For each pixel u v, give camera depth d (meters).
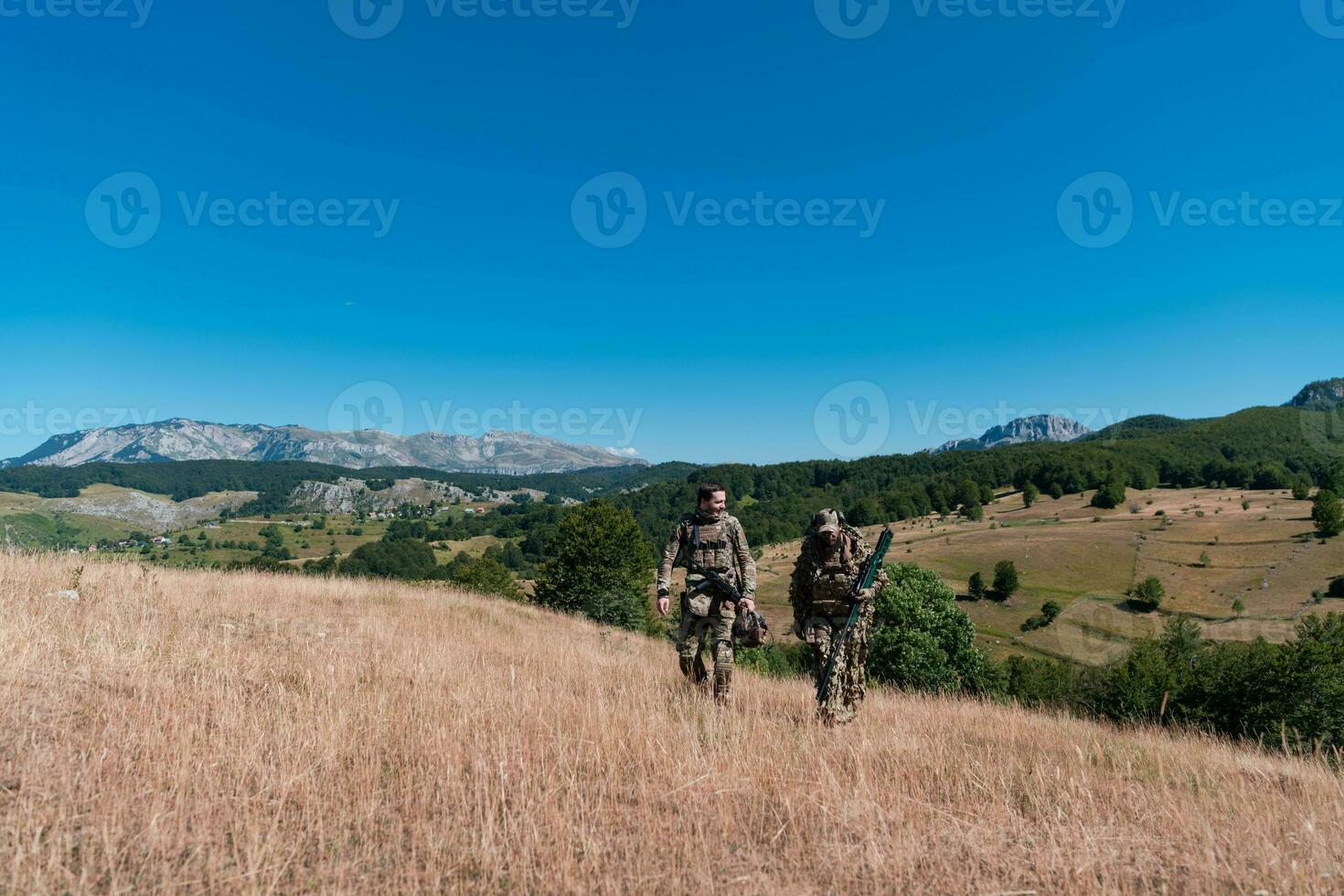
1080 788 3.99
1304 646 20.09
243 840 2.79
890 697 8.91
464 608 14.78
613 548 38.00
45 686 4.12
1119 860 3.12
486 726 4.56
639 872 2.80
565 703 5.22
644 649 12.37
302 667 5.72
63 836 2.62
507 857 2.83
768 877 2.85
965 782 4.20
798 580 5.87
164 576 10.69
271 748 3.77
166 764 3.38
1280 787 4.78
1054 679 31.56
